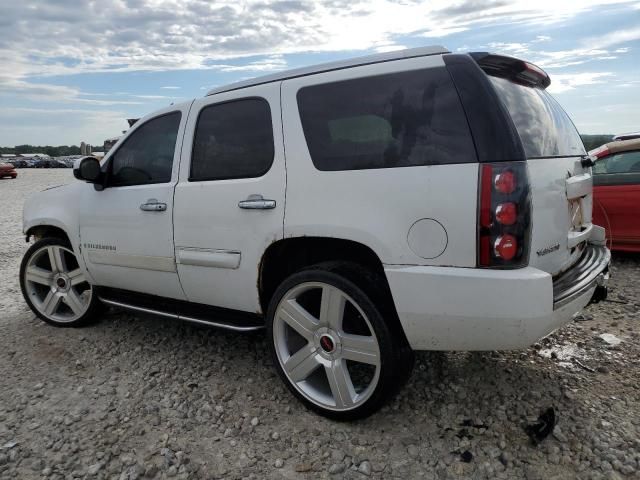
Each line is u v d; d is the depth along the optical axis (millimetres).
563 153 2902
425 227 2412
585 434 2643
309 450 2635
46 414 3047
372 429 2783
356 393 2807
